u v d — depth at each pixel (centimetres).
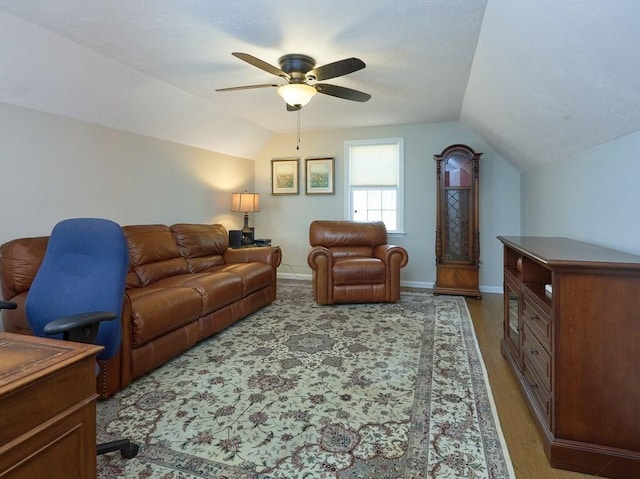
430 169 471
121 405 194
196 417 183
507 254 257
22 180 252
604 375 141
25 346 107
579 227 240
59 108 271
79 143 291
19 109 249
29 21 203
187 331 262
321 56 252
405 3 187
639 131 168
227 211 493
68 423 99
